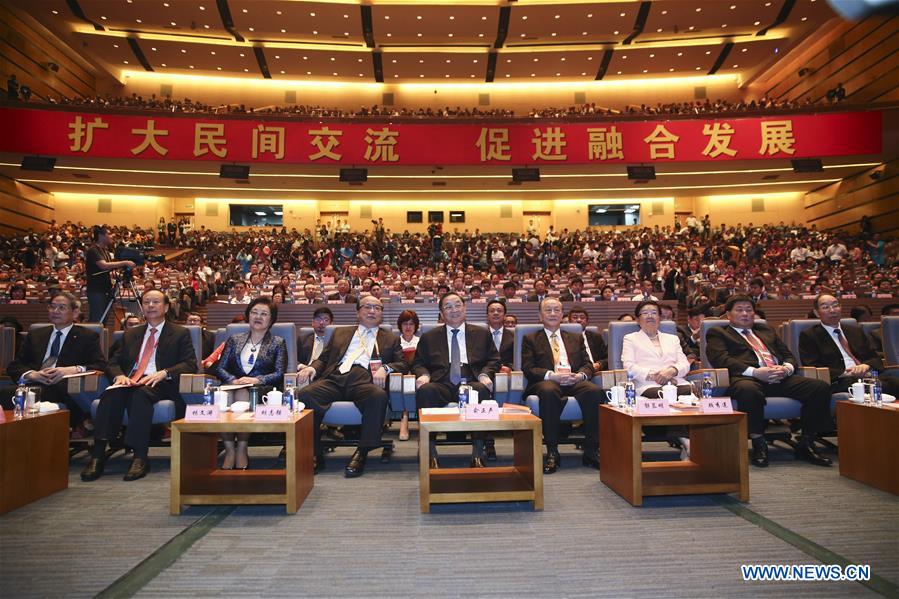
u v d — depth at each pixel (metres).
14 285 10.02
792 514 2.68
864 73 16.59
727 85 20.83
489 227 21.34
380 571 2.08
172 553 2.25
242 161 15.29
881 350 5.02
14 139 14.20
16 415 2.97
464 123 15.88
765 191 19.94
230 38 17.45
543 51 18.39
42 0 15.20
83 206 19.70
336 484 3.30
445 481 3.04
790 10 15.91
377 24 16.67
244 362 3.82
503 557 2.20
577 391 3.76
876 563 2.12
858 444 3.23
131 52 18.23
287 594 1.90
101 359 4.02
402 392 3.78
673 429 3.61
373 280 10.29
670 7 15.77
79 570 2.09
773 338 4.13
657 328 4.02
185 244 17.88
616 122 15.85
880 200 16.47
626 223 21.12
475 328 4.11
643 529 2.50
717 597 1.87
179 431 2.76
